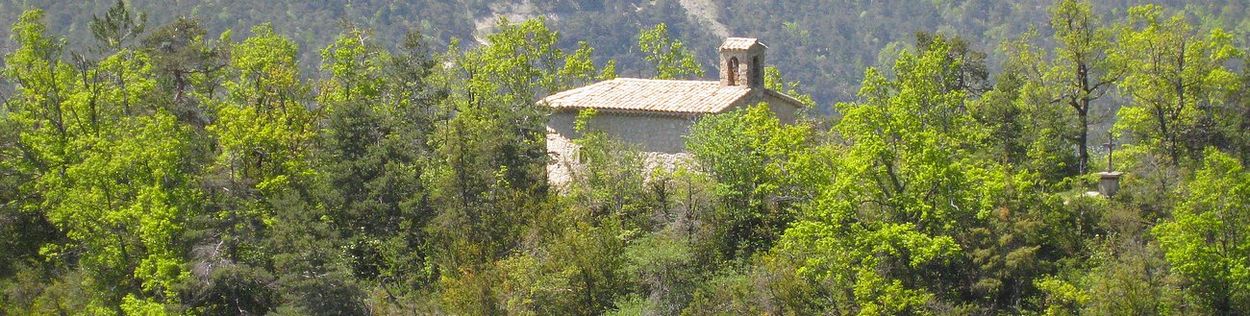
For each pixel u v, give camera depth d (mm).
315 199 52594
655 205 52688
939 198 45219
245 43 68000
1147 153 55938
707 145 51344
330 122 55719
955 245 43000
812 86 129000
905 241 43156
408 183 52375
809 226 45281
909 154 45562
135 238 50438
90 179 51062
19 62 55469
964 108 58312
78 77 56312
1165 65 56844
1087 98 58250
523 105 57219
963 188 44969
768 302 45344
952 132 52406
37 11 56062
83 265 50906
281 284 48438
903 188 45844
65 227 54562
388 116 57531
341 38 70938
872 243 44531
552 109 57094
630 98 56594
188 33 65688
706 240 49594
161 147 51781
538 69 76125
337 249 49094
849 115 46781
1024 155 55375
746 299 45562
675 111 54375
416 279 50406
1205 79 56375
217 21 116938
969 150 52531
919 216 45438
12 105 58312
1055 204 46906
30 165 53906
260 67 63375
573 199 52719
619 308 47281
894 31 139250
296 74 63656
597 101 56625
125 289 50688
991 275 44125
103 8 114562
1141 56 57500
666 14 143625
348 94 65062
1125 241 45500
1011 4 137125
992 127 55781
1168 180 51875
